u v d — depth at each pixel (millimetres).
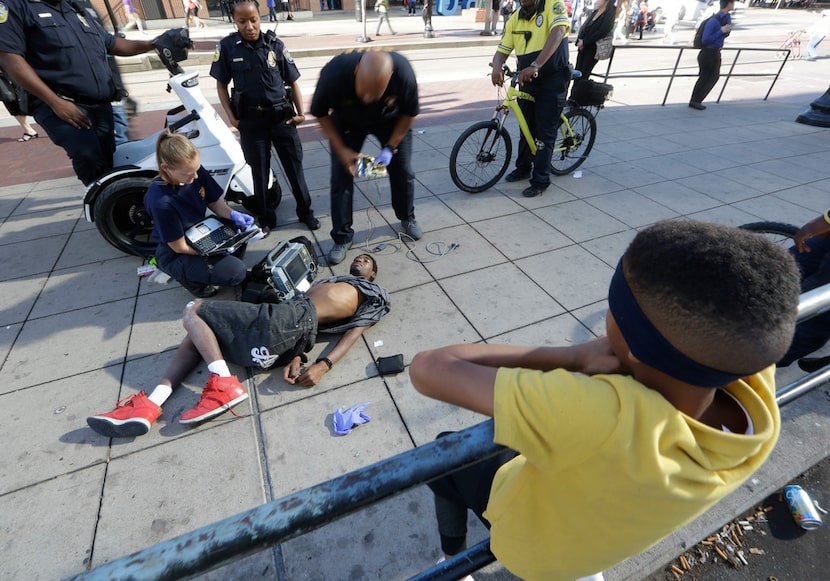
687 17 22609
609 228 4141
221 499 1996
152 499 1991
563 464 670
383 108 3023
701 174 5312
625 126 7160
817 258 2447
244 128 3543
